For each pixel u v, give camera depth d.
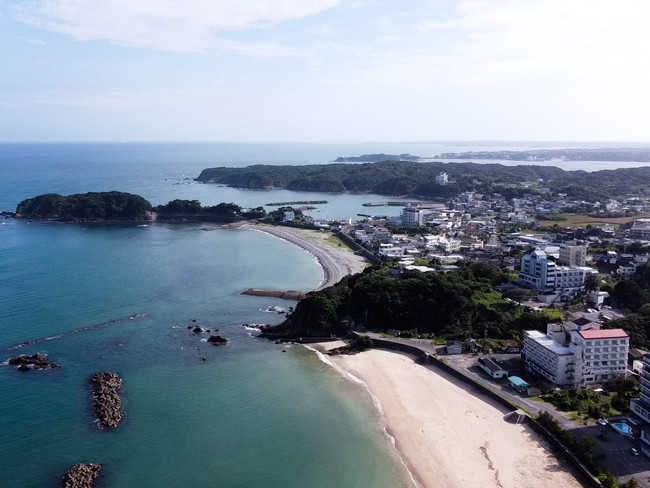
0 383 108.56
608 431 89.38
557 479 79.25
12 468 79.94
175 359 123.94
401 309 143.88
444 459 84.19
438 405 101.94
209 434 90.75
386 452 86.00
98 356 124.12
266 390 108.06
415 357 125.94
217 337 136.38
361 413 98.62
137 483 77.06
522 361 119.81
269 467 81.62
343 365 121.50
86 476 77.38
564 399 100.31
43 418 94.75
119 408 98.38
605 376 109.25
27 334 137.12
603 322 135.12
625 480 76.38
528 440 89.75
